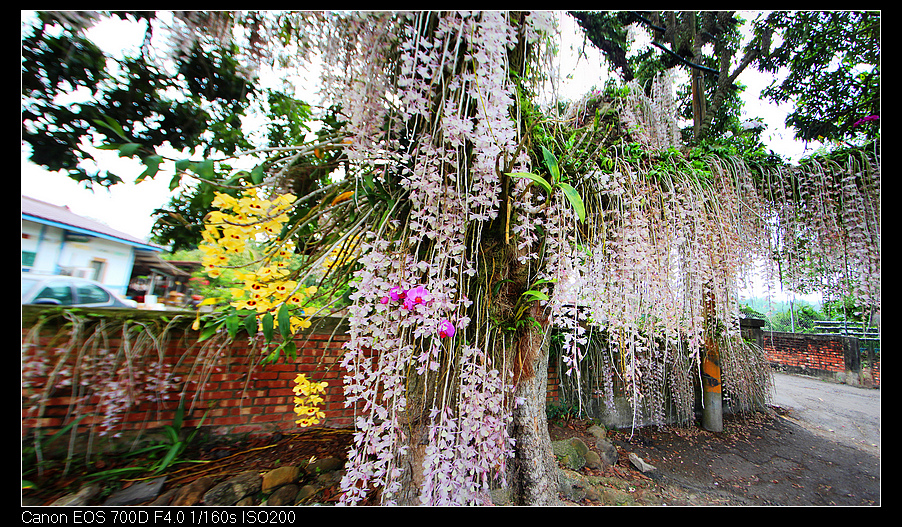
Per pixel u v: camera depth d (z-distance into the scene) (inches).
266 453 76.0
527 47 42.5
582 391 116.2
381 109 36.0
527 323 43.6
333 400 89.7
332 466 72.0
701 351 120.0
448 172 34.0
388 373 33.3
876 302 63.7
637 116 70.2
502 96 31.0
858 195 61.7
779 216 68.7
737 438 113.1
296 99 54.4
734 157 65.7
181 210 57.2
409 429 41.9
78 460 62.9
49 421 60.7
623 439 105.4
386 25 34.3
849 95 116.4
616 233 49.6
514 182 41.3
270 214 47.8
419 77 33.2
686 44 139.3
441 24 30.5
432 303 32.3
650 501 73.3
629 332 49.8
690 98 159.8
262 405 83.1
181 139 53.5
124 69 44.4
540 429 47.4
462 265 34.6
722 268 60.7
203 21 38.0
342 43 38.8
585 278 44.2
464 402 34.7
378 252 35.0
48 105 42.3
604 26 102.7
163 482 63.6
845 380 212.1
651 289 51.1
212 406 77.0
